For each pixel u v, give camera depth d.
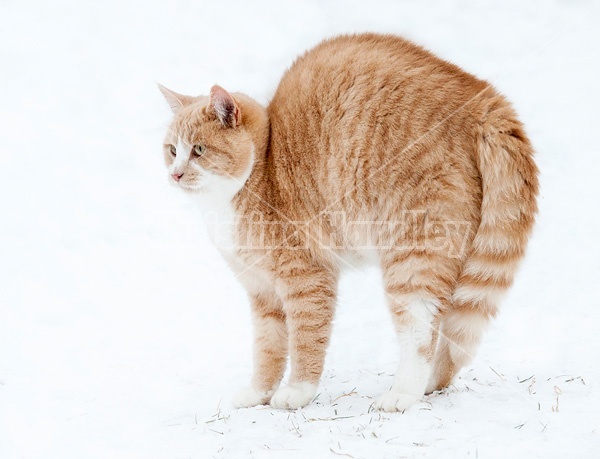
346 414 6.13
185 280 11.06
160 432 6.12
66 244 12.18
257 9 19.36
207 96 7.68
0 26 19.17
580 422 5.52
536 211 6.27
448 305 6.24
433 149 6.19
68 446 5.99
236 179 6.80
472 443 5.20
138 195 13.52
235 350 8.74
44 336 9.35
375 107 6.44
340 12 18.86
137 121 15.72
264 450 5.42
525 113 14.85
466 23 18.05
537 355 7.62
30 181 13.98
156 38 18.56
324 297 6.75
